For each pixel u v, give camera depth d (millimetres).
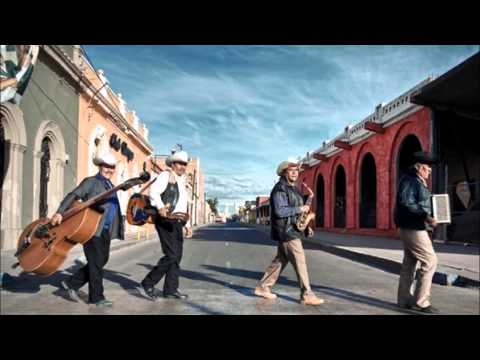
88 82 14680
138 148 24859
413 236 4414
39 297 4895
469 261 8727
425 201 4422
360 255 10406
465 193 14570
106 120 17828
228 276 6891
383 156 19328
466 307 4871
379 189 19656
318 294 5410
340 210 27344
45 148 12391
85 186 4438
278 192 4840
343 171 27156
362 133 21594
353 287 6102
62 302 4641
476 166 16094
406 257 4664
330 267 8695
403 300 4660
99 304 4469
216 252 11523
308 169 33906
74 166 14250
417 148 18125
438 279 6965
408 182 4504
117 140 19297
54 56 11914
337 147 24719
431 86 12734
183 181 5070
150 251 12102
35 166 11273
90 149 15789
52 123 12312
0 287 5414
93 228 4340
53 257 4352
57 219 4242
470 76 11672
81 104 14805
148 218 4961
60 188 12906
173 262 4910
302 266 4754
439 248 12062
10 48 7848
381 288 6043
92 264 4453
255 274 7180
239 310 4355
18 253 4543
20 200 10297
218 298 4977
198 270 7621
